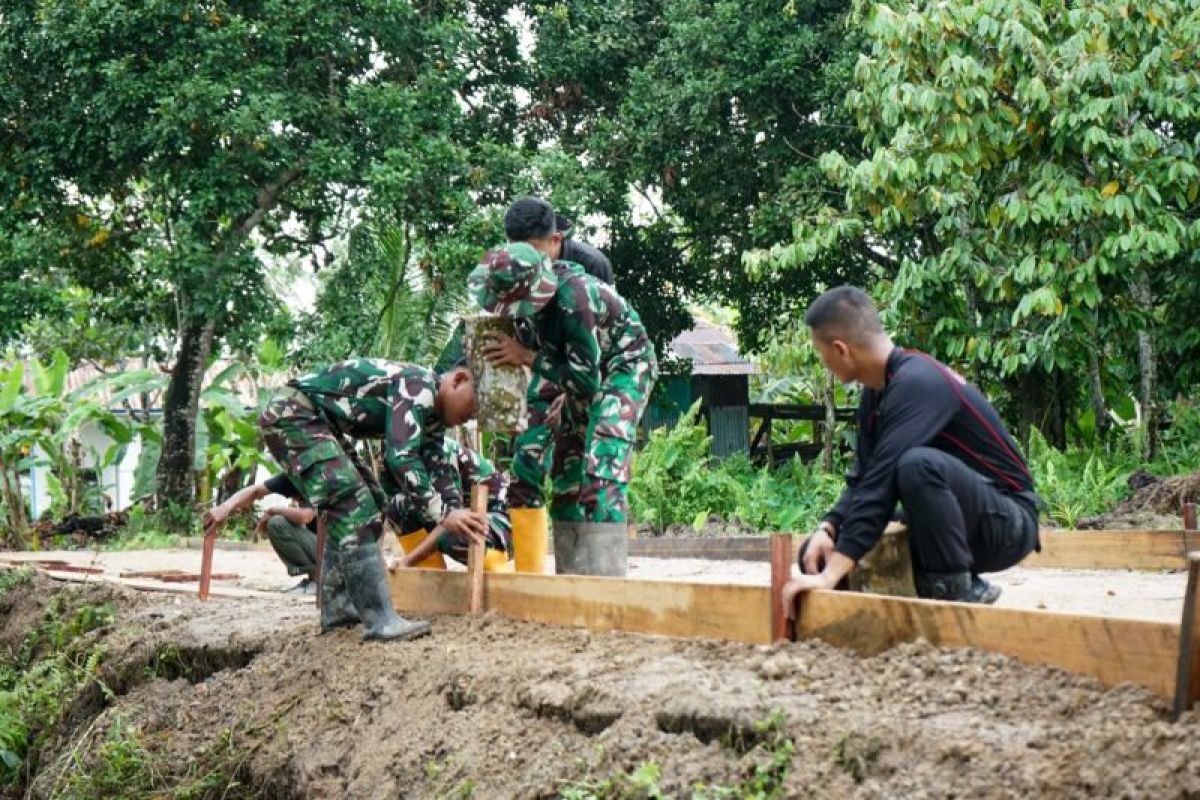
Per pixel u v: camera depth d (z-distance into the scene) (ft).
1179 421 47.09
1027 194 40.63
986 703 11.88
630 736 13.46
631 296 71.61
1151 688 11.32
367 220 61.62
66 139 60.85
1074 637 11.98
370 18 61.57
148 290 70.69
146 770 19.89
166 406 65.31
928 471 13.84
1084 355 44.09
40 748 24.81
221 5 59.98
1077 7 40.68
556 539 19.57
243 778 18.62
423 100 61.41
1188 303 46.78
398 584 21.08
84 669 25.31
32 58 60.70
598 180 61.26
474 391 18.37
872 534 14.06
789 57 57.72
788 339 55.01
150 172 59.93
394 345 61.31
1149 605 18.81
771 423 79.56
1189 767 9.80
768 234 59.77
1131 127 40.68
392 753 16.29
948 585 14.15
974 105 40.68
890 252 59.11
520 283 17.65
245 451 65.72
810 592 14.29
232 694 20.40
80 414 63.31
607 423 18.99
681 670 14.48
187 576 32.53
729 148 62.90
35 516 91.56
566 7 67.41
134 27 59.11
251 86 58.95
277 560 41.73
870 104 43.32
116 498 98.63
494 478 22.22
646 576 26.96
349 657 18.92
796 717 12.26
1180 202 40.75
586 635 16.94
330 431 19.13
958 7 40.22
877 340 14.57
